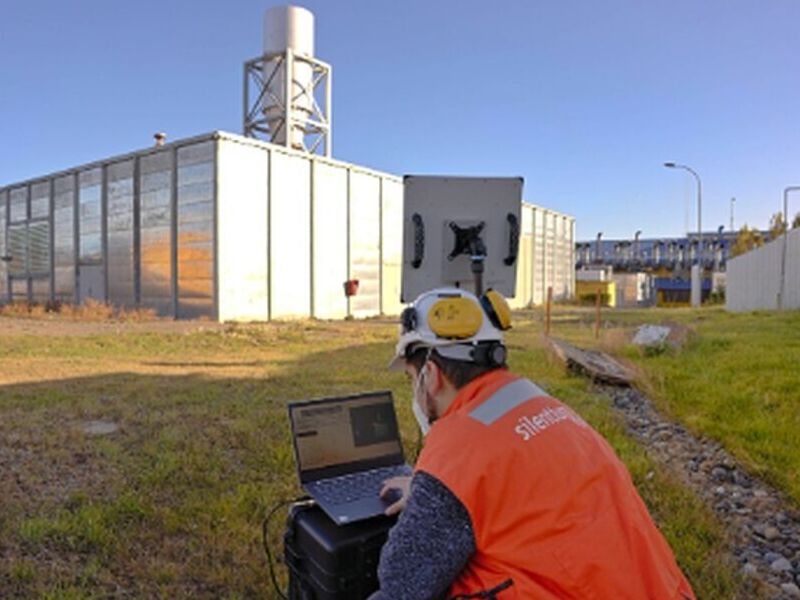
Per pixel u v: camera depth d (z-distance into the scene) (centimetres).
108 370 980
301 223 2466
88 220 2702
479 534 149
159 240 2355
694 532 404
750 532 428
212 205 2153
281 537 379
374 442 269
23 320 2036
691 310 3422
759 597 337
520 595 144
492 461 151
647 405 816
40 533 364
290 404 257
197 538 376
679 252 7594
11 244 3234
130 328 1745
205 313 2188
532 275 4147
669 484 484
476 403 167
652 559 153
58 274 2902
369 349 1345
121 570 338
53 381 864
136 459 512
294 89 2756
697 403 775
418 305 188
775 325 1725
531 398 171
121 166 2520
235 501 421
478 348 175
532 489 149
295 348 1362
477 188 404
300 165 2455
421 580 146
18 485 449
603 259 7988
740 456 561
